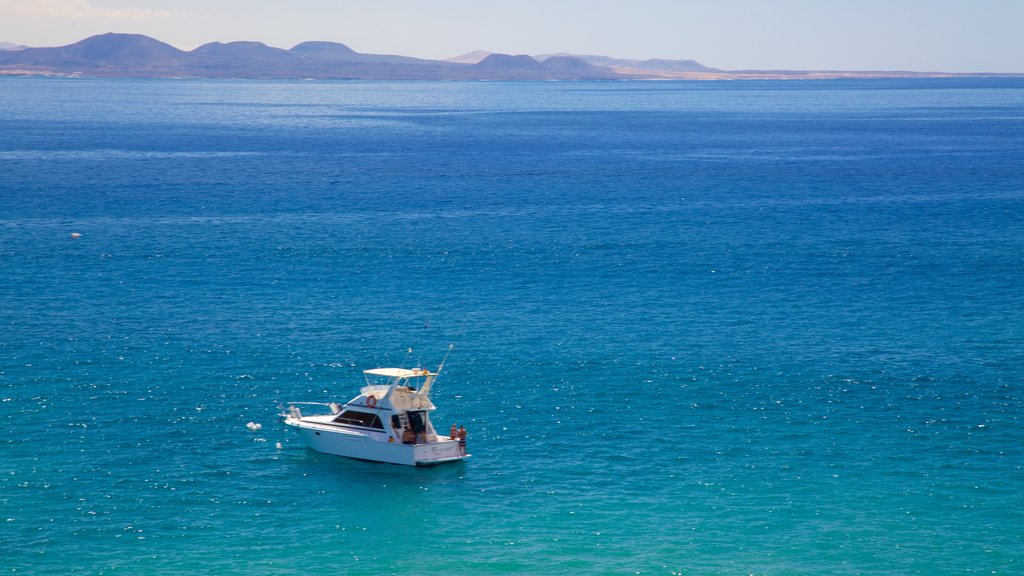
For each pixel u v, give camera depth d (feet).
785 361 347.97
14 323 382.83
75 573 208.74
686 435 283.38
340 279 472.03
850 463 264.11
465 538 226.79
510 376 332.19
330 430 270.87
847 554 219.20
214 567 212.84
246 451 271.28
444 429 287.48
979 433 284.00
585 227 623.77
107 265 490.49
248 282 462.19
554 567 214.90
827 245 563.07
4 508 233.96
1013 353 356.79
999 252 539.29
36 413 290.97
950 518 234.38
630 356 353.51
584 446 276.21
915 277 480.64
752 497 245.45
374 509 240.32
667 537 226.99
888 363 345.92
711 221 650.84
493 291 451.53
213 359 345.51
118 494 243.60
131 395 308.40
